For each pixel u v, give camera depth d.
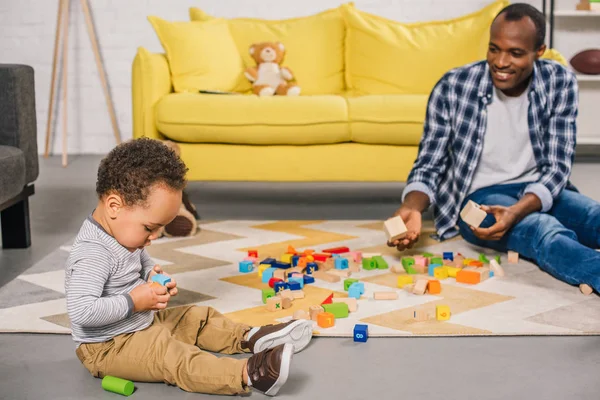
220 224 3.01
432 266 2.24
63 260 2.46
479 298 2.01
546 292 2.06
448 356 1.63
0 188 2.29
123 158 1.44
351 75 3.77
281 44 3.70
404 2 4.76
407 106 3.09
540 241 2.21
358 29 3.75
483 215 2.24
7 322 1.86
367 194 3.73
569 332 1.75
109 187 1.45
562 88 2.48
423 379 1.51
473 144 2.53
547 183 2.39
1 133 2.56
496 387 1.47
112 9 4.92
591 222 2.36
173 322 1.66
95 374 1.53
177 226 2.77
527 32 2.29
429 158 2.57
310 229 2.91
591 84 4.75
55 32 4.98
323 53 3.76
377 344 1.70
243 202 3.54
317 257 2.39
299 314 1.84
